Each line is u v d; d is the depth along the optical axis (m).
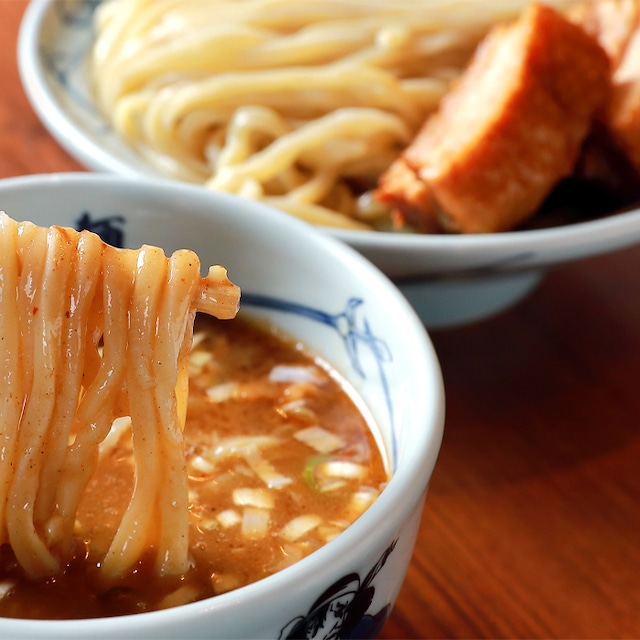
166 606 0.45
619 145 0.65
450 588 0.52
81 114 0.71
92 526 0.47
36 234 0.44
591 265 0.68
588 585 0.53
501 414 0.59
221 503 0.48
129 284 0.44
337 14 0.76
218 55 0.73
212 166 0.73
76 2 0.80
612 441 0.58
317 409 0.51
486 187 0.61
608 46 0.72
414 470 0.44
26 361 0.44
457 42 0.76
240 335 0.53
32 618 0.45
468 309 0.63
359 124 0.70
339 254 0.51
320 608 0.42
